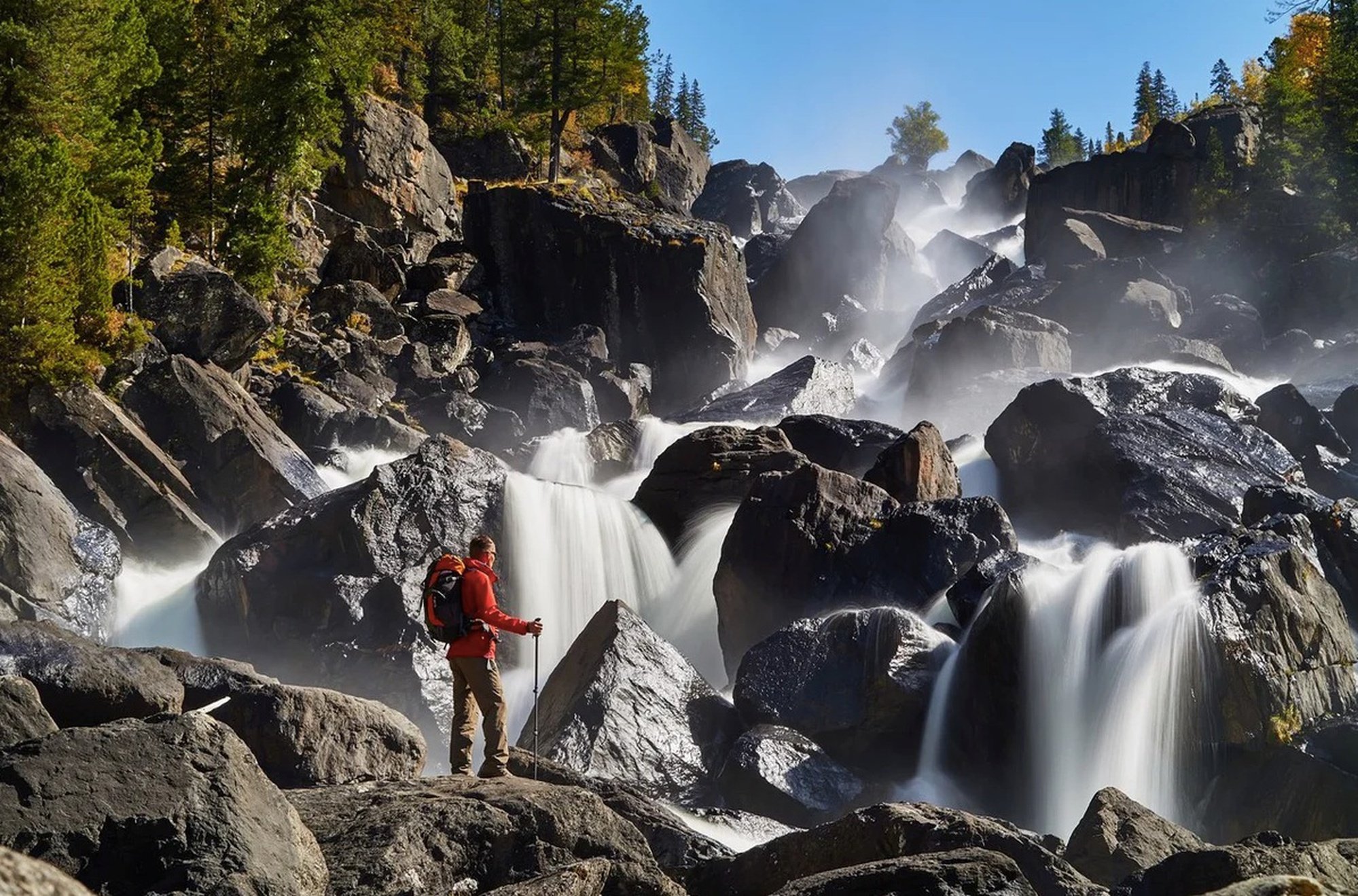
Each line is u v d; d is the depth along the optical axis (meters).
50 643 11.36
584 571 25.02
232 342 35.16
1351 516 19.00
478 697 10.70
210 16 50.28
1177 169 82.94
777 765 16.20
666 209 72.44
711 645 25.06
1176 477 25.69
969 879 7.48
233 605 22.48
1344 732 15.46
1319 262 61.56
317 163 54.25
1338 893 5.47
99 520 27.34
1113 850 10.64
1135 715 16.25
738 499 27.08
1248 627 16.03
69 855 6.41
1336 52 77.69
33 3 36.31
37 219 28.88
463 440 43.69
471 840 8.12
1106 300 54.34
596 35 75.94
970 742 17.48
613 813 8.83
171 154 50.38
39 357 28.69
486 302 59.47
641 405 53.00
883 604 21.34
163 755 6.95
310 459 35.66
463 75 86.12
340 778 11.42
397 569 22.41
